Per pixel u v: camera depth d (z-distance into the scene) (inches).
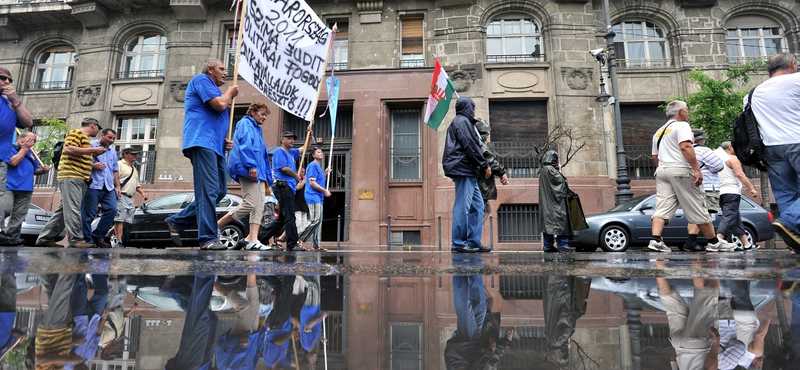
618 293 42.5
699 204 175.2
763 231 306.7
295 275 62.9
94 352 18.3
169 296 39.2
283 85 197.8
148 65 581.0
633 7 537.3
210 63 150.9
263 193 192.2
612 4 538.9
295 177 214.4
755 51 544.4
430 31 539.8
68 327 24.6
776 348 18.4
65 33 596.4
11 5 581.0
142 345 20.0
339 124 538.0
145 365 15.8
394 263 92.7
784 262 93.0
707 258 113.5
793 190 131.0
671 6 538.6
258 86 186.1
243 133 185.3
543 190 207.0
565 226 201.6
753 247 269.7
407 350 19.7
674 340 21.0
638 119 521.3
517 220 486.0
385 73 523.5
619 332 23.6
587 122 505.0
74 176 194.9
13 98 187.0
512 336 23.3
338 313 31.8
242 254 117.4
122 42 579.5
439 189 491.2
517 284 53.1
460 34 530.6
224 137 152.7
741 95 417.4
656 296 40.0
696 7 539.2
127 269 67.6
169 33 564.4
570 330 24.7
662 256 127.0
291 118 547.8
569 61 517.3
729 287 46.2
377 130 511.5
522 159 506.0
